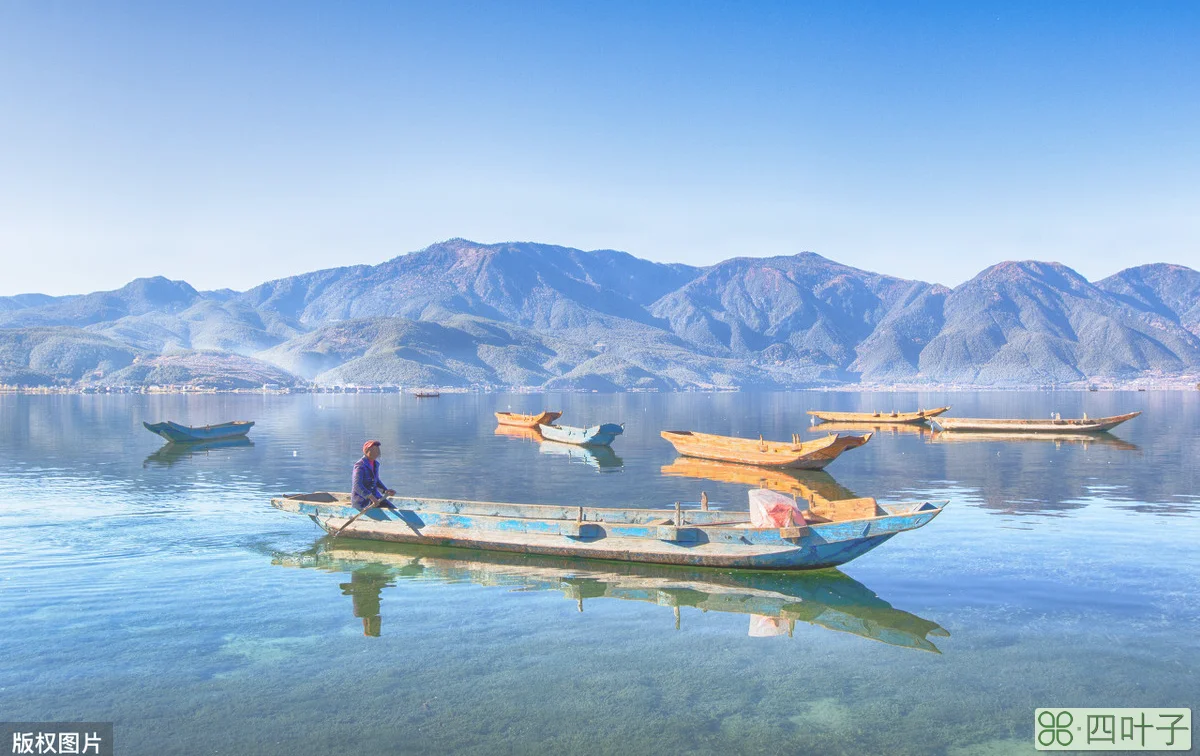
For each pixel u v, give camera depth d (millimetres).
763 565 14656
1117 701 9219
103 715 8727
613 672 9984
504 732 8344
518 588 13820
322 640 11109
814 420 90875
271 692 9328
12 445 46781
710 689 9477
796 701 9156
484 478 31203
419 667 10125
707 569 15125
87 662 10242
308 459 38031
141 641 11039
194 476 30594
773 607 12750
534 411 112562
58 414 95875
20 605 12703
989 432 59781
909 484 28578
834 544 14242
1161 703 9172
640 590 13750
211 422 79812
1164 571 14914
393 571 14938
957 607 12742
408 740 8164
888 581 14289
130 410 110750
